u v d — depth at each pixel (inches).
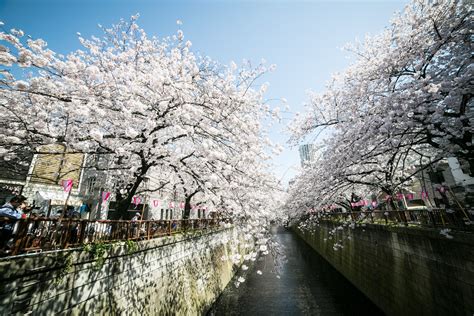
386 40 368.2
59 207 562.6
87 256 217.0
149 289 309.6
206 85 270.7
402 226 384.2
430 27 264.7
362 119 317.1
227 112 268.8
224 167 270.5
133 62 304.3
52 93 211.0
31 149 251.4
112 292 246.2
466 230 263.7
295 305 538.6
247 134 285.7
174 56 311.1
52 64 214.4
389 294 434.6
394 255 413.1
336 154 344.2
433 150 364.2
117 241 272.8
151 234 347.9
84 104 209.5
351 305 519.2
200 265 508.7
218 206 438.0
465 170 560.7
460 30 243.0
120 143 280.2
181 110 235.9
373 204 551.8
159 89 240.7
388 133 262.7
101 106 244.1
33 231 185.5
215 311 512.1
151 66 301.4
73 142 237.9
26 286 164.1
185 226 483.8
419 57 270.5
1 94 227.3
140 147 285.0
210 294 530.3
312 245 1325.0
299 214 640.4
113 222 270.1
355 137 290.7
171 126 254.7
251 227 374.6
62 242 205.6
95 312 221.3
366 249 542.3
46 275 179.6
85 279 214.8
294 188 668.7
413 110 230.8
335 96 407.2
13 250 166.1
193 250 483.5
